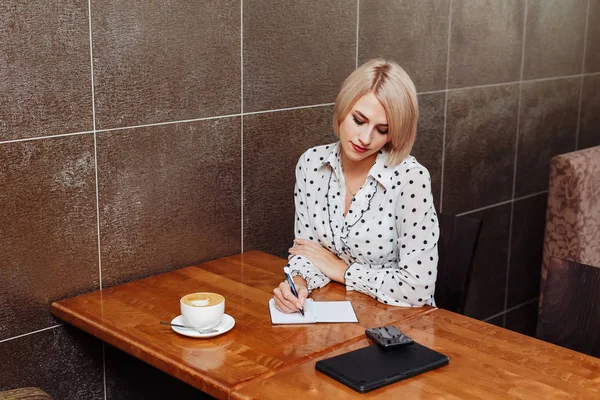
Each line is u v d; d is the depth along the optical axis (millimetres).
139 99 2168
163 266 2316
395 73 1938
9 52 1896
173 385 2459
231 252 2498
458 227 2260
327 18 2607
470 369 1630
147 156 2217
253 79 2438
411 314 1945
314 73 2609
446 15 3043
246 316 1925
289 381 1570
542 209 3811
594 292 1858
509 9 3330
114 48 2090
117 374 2297
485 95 3314
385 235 2086
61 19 1974
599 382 1577
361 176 2115
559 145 3803
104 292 2141
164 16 2180
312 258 2156
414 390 1531
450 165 3225
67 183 2061
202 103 2318
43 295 2064
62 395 2172
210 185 2393
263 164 2527
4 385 2041
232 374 1599
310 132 2645
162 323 1853
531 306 3918
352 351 1684
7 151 1934
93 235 2139
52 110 1997
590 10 3783
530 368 1636
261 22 2420
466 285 2244
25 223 1998
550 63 3623
